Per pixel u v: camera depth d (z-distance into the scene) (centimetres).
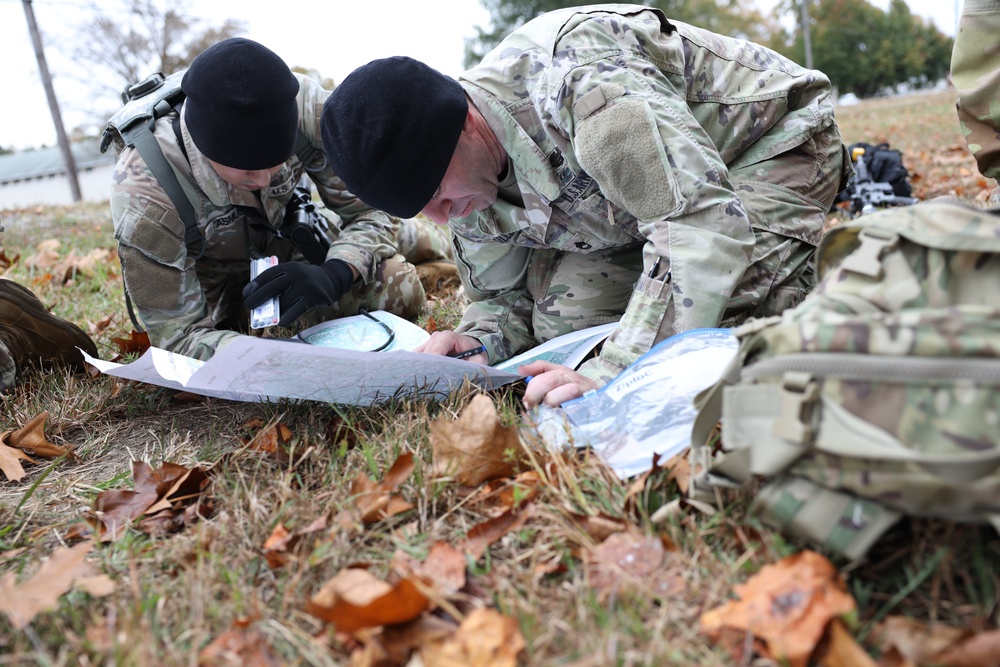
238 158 217
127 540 147
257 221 259
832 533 108
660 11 190
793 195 198
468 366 176
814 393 107
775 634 102
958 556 111
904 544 117
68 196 3362
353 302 281
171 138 232
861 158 418
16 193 3438
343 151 173
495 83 181
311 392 185
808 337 109
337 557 134
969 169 550
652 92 168
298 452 177
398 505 146
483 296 237
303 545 139
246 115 211
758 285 182
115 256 471
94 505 162
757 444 114
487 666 105
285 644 117
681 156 164
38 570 141
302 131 256
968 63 185
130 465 187
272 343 157
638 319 171
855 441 103
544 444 155
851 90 4475
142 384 234
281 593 129
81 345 246
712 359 157
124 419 220
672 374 157
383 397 192
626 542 126
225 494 161
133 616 121
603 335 192
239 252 272
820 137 212
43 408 221
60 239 596
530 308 236
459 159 179
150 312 238
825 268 132
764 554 120
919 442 100
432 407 188
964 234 110
